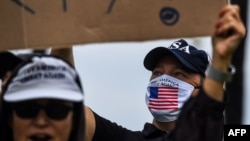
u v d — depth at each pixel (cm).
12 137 720
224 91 709
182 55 935
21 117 703
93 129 881
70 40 724
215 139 707
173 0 722
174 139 714
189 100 712
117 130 893
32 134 704
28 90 701
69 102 706
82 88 719
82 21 723
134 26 721
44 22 723
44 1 724
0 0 724
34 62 709
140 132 909
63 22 723
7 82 714
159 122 930
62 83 706
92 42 722
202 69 940
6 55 759
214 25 721
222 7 721
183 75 936
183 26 723
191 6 722
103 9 722
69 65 715
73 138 714
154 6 722
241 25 692
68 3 723
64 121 706
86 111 884
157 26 722
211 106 703
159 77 941
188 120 707
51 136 705
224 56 698
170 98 932
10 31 724
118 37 723
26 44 723
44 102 701
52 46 724
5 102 710
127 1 721
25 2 724
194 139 705
